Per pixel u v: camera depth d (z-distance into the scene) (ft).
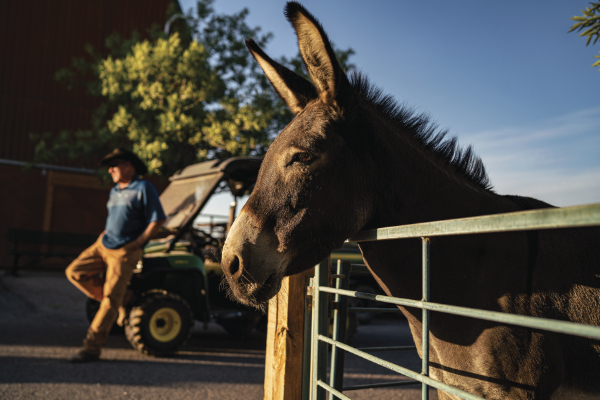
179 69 37.29
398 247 4.91
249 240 4.66
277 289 4.68
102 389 11.95
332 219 4.73
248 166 17.81
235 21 44.98
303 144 4.75
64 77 46.83
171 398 11.46
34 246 48.91
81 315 25.46
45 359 14.90
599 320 4.50
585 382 4.68
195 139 37.45
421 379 3.78
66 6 55.88
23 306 26.58
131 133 36.94
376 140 5.12
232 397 11.76
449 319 4.69
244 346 19.63
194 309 17.51
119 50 47.67
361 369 16.39
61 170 51.83
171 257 16.98
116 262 14.90
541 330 4.37
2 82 51.06
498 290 4.54
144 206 15.01
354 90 5.50
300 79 5.79
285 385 6.55
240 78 43.29
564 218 2.47
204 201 17.16
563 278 4.61
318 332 6.26
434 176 5.29
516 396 4.33
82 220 52.90
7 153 50.34
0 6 51.80
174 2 52.24
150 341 15.93
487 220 3.05
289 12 4.66
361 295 4.91
